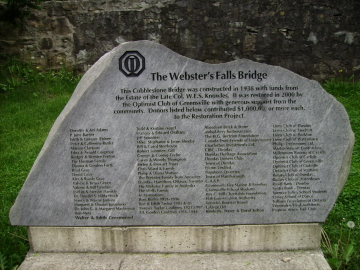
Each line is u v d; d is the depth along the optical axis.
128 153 3.17
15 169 4.98
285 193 3.24
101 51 8.76
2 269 3.05
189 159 3.18
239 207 3.25
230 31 8.64
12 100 7.31
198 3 8.53
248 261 3.14
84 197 3.23
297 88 3.09
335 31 8.46
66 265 3.11
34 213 3.23
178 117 3.12
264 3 8.46
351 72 8.62
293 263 3.10
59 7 8.55
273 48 8.66
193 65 3.06
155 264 3.12
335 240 3.49
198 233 3.28
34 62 8.73
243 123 3.13
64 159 3.16
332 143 3.16
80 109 3.10
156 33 8.70
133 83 3.08
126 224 3.27
